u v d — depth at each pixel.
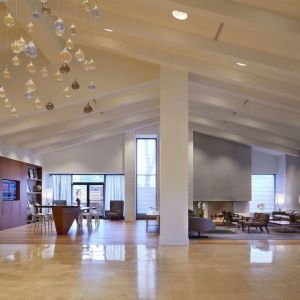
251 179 17.94
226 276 6.05
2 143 13.22
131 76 10.29
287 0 5.09
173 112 9.84
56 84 10.24
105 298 4.89
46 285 5.54
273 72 7.51
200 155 17.55
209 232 12.59
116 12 6.86
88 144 18.08
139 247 9.12
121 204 18.28
